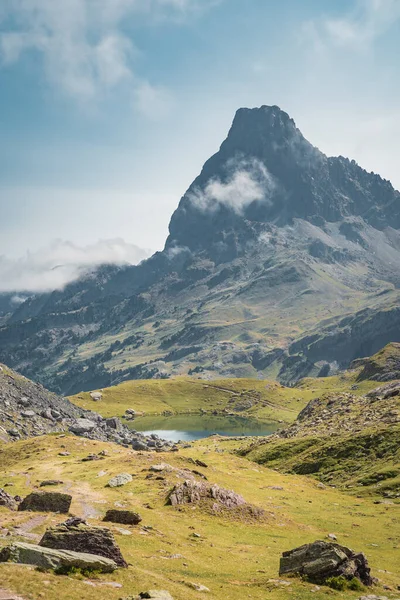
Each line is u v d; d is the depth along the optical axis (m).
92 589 34.91
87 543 42.31
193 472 107.31
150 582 39.72
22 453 140.75
